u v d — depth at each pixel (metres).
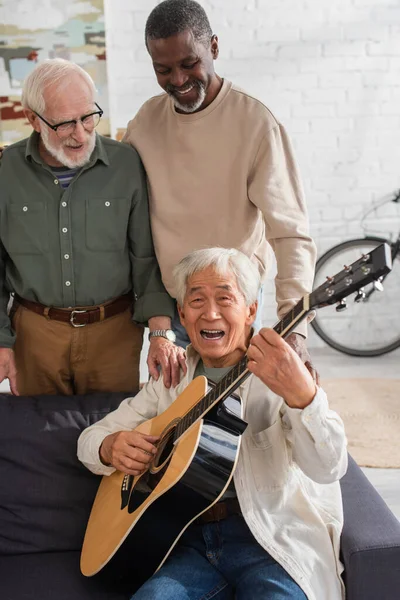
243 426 1.76
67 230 2.34
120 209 2.37
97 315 2.43
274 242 2.29
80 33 4.04
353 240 4.43
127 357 2.52
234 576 1.80
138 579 1.94
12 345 2.43
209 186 2.32
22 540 2.09
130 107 4.23
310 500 1.86
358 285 1.37
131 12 4.10
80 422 2.19
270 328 1.61
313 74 4.29
